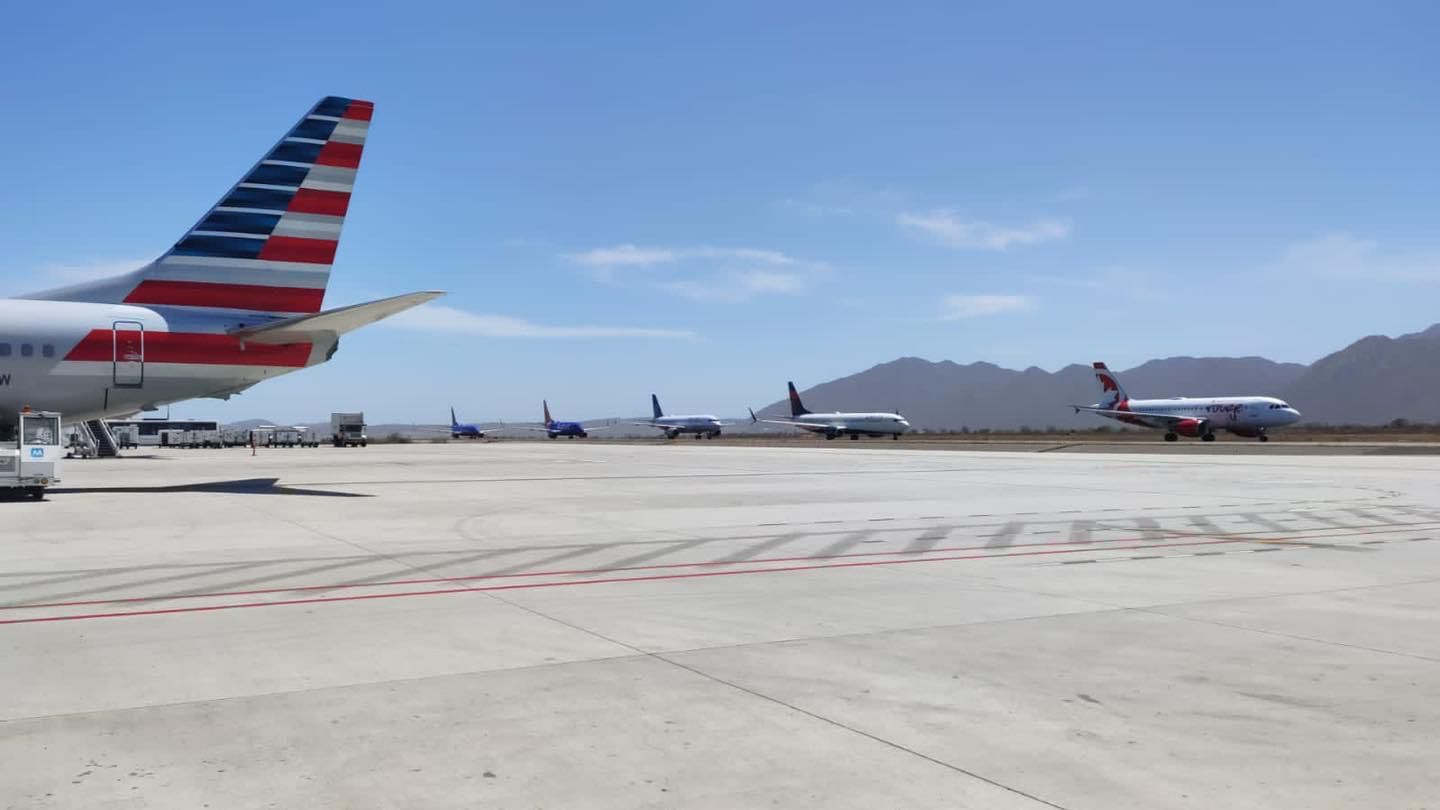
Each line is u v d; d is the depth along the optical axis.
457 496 26.52
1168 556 14.75
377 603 10.81
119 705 6.82
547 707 6.80
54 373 28.02
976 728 6.35
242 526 18.66
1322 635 9.13
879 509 22.48
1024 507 23.02
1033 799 5.15
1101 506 23.22
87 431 69.75
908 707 6.82
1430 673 7.72
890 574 13.03
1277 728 6.34
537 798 5.17
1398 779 5.43
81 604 10.70
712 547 15.73
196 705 6.82
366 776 5.47
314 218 31.23
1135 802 5.11
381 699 6.98
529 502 24.47
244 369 30.44
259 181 30.61
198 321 29.73
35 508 22.52
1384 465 42.97
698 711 6.71
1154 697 7.06
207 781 5.38
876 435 143.88
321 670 7.82
